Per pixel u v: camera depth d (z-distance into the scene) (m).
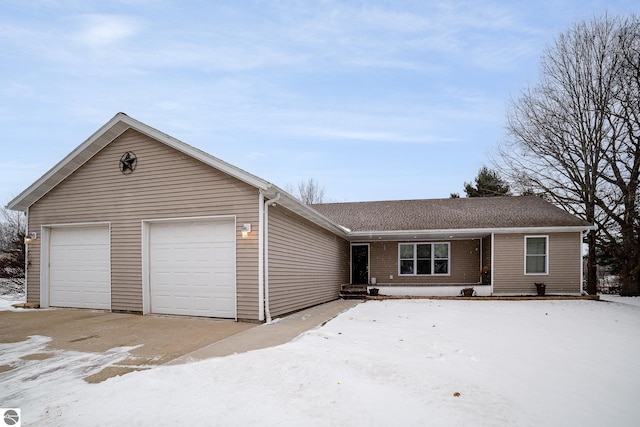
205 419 3.29
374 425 3.23
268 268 8.62
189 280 9.05
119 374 4.66
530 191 21.59
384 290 15.13
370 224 16.22
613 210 18.53
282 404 3.61
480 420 3.39
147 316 8.99
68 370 4.84
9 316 9.00
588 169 18.98
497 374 4.75
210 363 4.87
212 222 8.95
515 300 13.60
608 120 18.30
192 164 9.02
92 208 9.99
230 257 8.70
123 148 9.77
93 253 10.13
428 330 7.58
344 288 15.45
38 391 4.13
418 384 4.23
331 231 14.29
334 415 3.40
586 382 4.58
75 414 3.45
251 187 8.48
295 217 10.59
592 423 3.45
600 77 18.27
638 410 3.79
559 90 19.80
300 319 8.90
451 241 16.92
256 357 5.09
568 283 14.10
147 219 9.36
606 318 9.70
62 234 10.56
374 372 4.60
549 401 3.93
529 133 20.88
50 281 10.65
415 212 17.55
